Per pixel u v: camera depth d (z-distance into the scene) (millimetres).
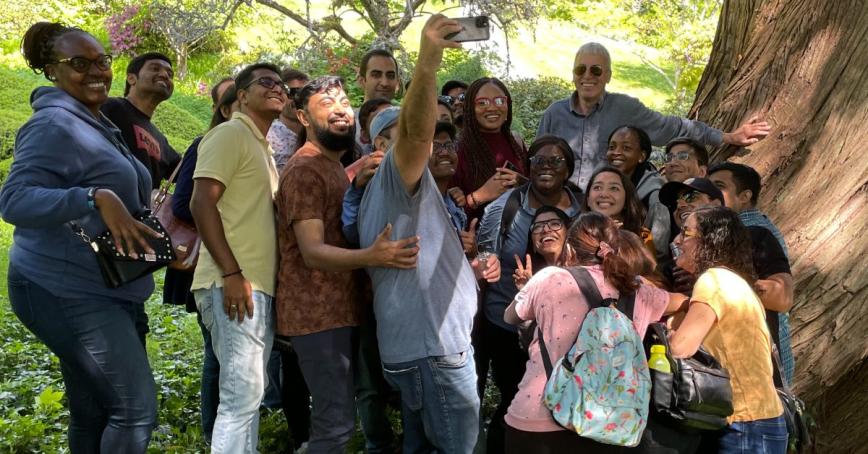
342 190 3975
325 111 3875
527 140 13258
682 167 5039
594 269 3752
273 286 4008
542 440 3574
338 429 3938
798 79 5324
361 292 4102
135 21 20250
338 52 15625
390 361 3818
